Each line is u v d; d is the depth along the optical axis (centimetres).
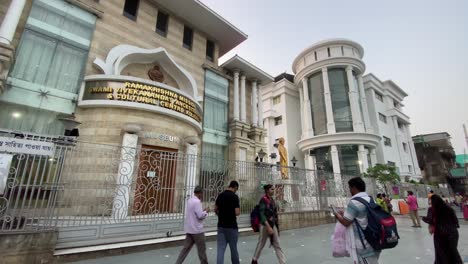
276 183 1059
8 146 480
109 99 932
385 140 3294
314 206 1191
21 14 895
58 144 573
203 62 1538
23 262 452
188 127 1172
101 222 598
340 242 330
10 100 819
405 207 1845
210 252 613
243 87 1688
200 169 860
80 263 496
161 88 1041
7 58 775
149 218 677
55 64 941
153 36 1295
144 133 969
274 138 3541
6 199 465
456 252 390
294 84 3712
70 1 1020
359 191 338
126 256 552
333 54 3134
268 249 648
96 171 812
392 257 590
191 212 451
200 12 1459
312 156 3044
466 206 1405
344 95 3011
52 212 516
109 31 1118
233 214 449
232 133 1542
